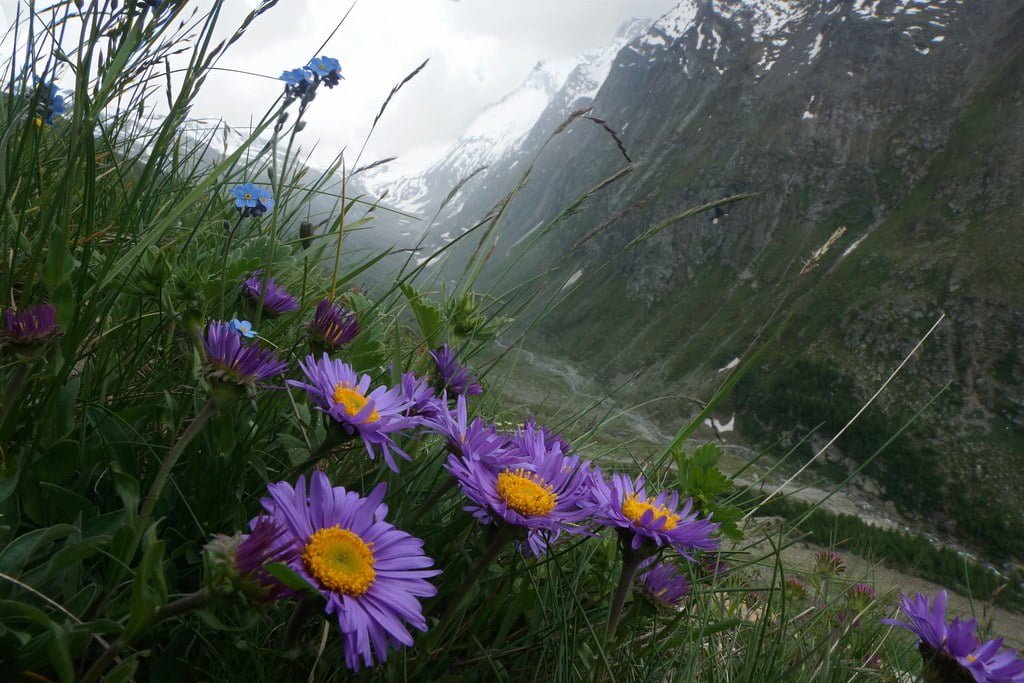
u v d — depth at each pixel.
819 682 2.25
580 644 2.04
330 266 3.25
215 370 1.39
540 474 1.88
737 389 162.38
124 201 2.48
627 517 1.91
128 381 2.04
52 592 1.44
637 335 188.88
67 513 1.60
